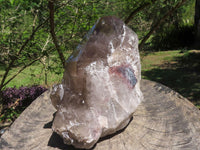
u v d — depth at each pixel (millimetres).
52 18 2178
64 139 1710
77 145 1691
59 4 2217
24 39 2650
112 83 1867
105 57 1842
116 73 1911
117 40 1912
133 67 2076
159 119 2174
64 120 1704
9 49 2521
